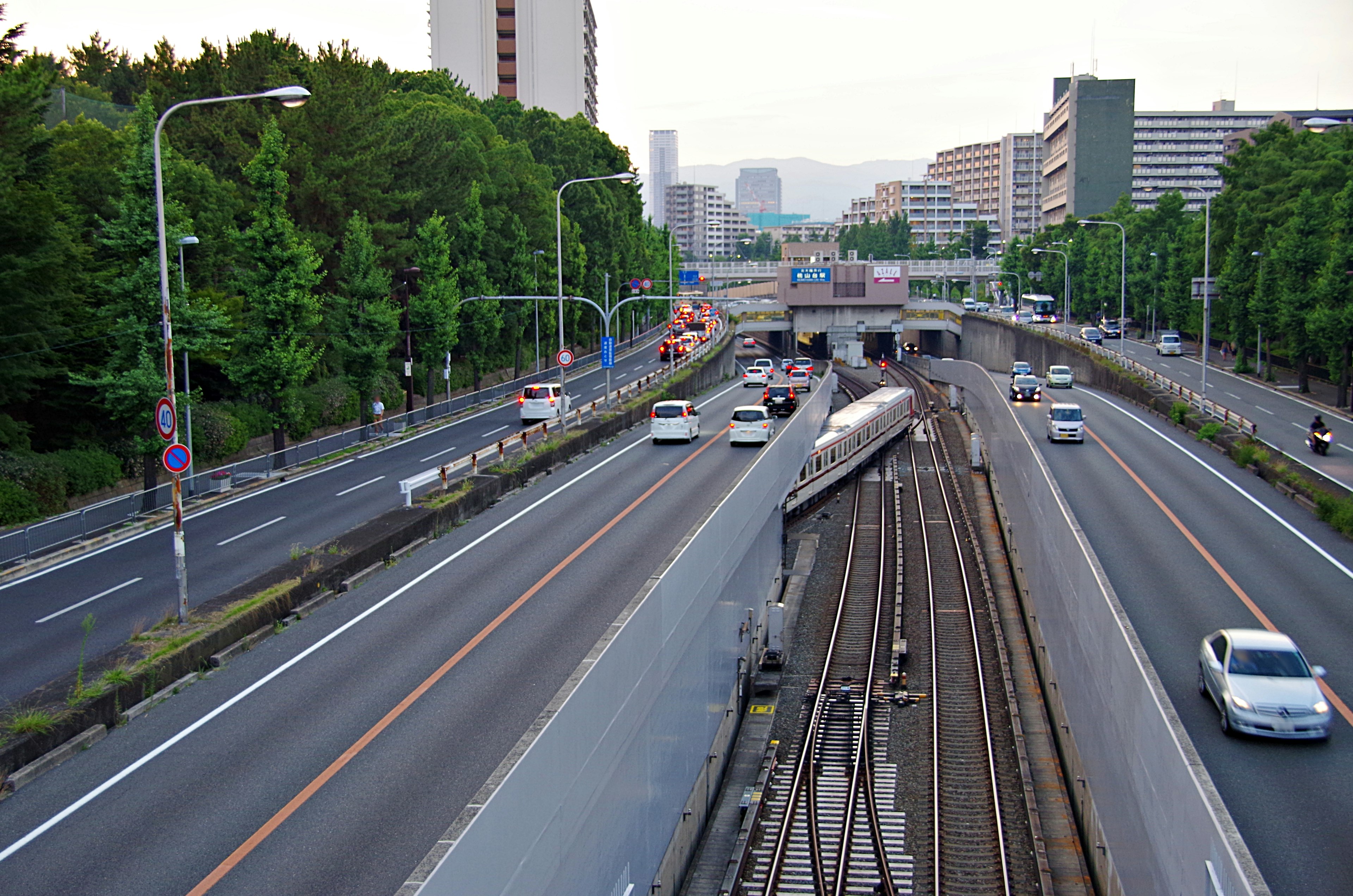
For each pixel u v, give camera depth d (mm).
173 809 14461
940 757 23766
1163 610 25266
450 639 21391
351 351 49656
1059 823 20750
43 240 34562
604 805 14320
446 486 34469
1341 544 30984
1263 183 89312
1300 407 62125
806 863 19469
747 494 27266
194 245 39188
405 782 15164
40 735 15922
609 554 28016
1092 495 38281
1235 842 12078
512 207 80875
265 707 18094
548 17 138750
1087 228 139875
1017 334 101000
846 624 33188
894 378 104312
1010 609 34156
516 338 77688
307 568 24875
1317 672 18969
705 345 89062
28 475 33812
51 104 51625
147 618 22641
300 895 12344
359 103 60156
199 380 47312
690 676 20109
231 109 57281
